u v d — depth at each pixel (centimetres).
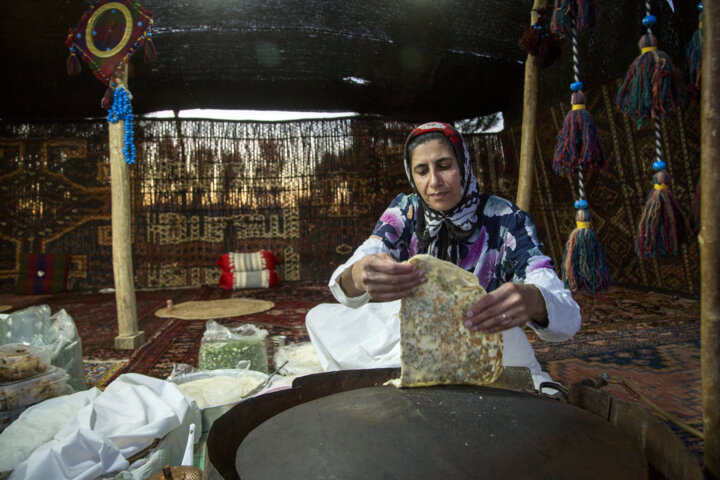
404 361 100
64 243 696
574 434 79
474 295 102
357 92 682
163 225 719
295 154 745
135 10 371
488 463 69
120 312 374
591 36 529
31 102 647
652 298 515
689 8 413
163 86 643
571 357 311
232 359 247
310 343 284
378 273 102
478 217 170
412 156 161
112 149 378
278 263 743
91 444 134
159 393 173
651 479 80
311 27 559
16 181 688
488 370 100
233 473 81
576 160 178
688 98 115
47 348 220
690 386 249
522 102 682
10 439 147
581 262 175
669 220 119
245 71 625
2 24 517
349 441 76
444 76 650
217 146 731
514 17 543
